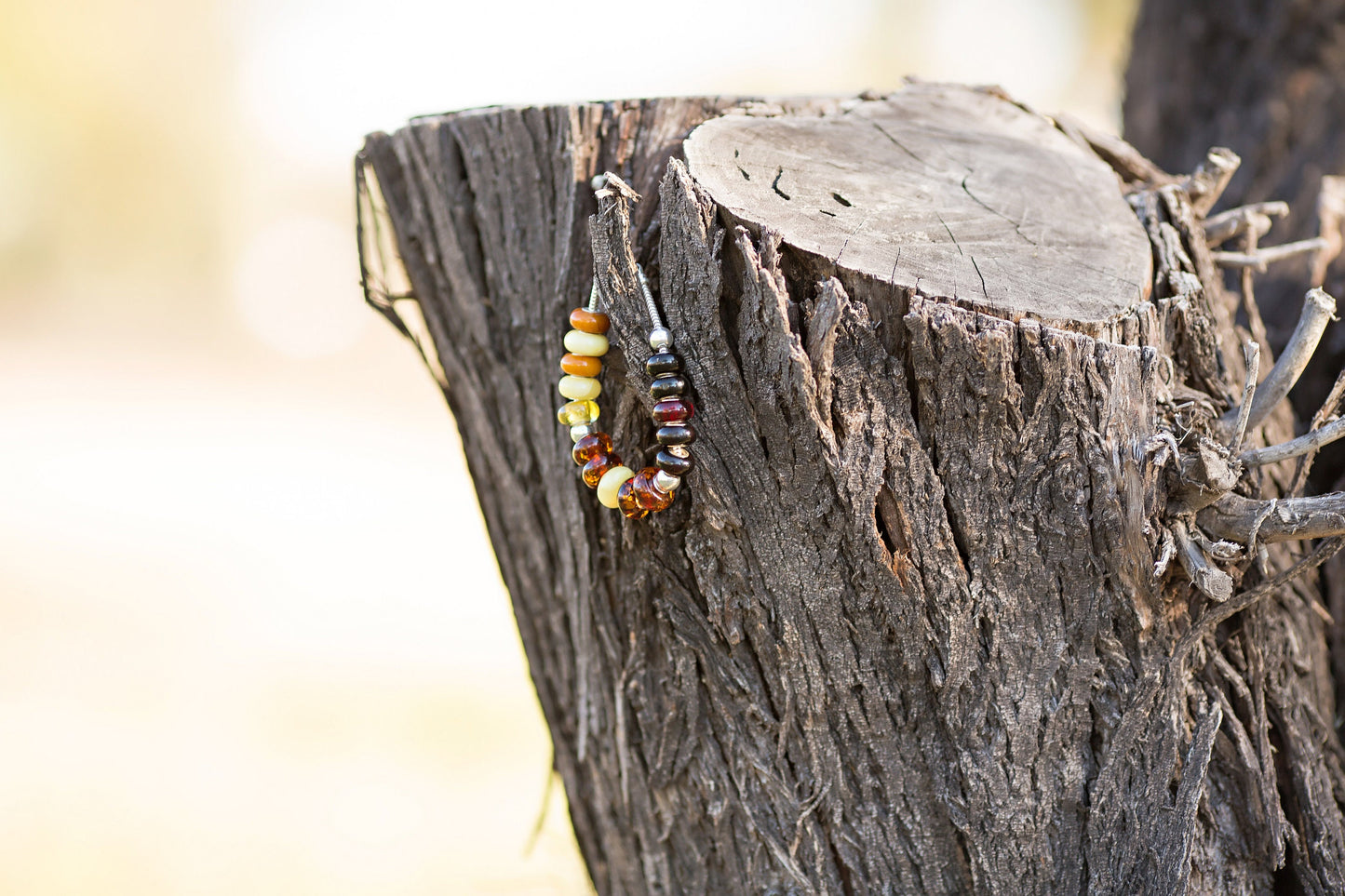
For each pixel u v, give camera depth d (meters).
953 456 0.80
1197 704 0.83
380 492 2.82
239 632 1.78
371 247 0.90
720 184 0.81
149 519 2.46
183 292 6.39
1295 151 1.01
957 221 0.82
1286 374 0.81
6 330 5.68
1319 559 0.81
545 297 0.85
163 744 1.40
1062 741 0.82
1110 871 0.82
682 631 0.84
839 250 0.80
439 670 1.64
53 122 5.75
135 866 1.16
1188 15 1.06
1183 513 0.81
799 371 0.79
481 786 1.34
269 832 1.23
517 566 0.89
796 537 0.81
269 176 6.30
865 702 0.82
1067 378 0.79
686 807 0.86
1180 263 0.84
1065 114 0.91
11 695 1.53
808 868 0.84
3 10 5.21
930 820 0.83
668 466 0.81
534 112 0.85
